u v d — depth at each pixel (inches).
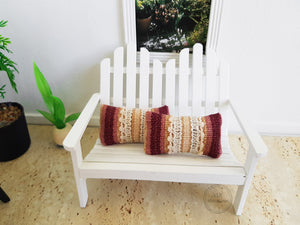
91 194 55.6
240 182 45.6
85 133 73.8
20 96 71.2
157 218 50.7
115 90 56.9
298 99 65.4
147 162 47.3
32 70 66.1
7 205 52.7
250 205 53.4
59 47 61.6
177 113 60.1
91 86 67.6
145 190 56.9
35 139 71.2
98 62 63.2
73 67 64.6
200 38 56.4
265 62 60.1
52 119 61.2
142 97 56.7
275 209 52.6
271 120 70.4
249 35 56.3
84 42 60.4
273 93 65.1
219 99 55.8
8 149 61.5
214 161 48.0
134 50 54.1
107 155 49.4
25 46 61.9
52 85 68.2
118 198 54.9
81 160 46.6
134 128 50.8
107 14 55.8
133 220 50.4
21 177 59.2
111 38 59.1
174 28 55.5
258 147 40.4
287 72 61.2
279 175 60.8
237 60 60.3
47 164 63.1
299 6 51.8
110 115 51.4
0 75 67.3
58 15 56.9
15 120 60.1
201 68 54.4
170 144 47.6
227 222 49.9
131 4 52.1
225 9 52.9
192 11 52.9
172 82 55.4
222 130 56.6
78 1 54.7
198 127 47.3
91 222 49.9
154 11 53.6
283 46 57.3
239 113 49.4
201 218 50.7
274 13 53.0
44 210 51.9
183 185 58.2
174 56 58.9
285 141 71.4
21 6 56.2
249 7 52.5
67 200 54.1
